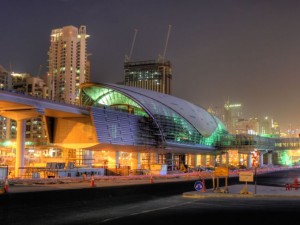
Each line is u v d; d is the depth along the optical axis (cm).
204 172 11769
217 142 15800
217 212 2902
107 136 9694
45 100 8212
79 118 9581
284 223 2352
